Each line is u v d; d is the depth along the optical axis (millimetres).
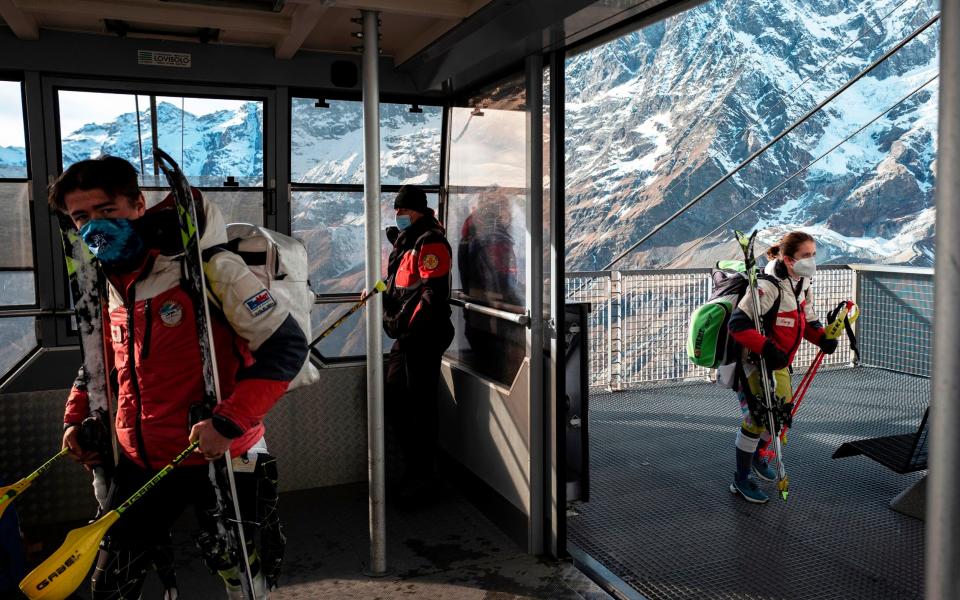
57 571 1983
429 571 3551
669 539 3975
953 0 1208
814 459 5285
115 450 2391
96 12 3430
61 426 4082
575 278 6980
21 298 3994
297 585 3416
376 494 3455
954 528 1271
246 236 2318
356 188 4590
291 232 4496
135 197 2125
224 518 2203
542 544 3740
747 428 4449
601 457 5332
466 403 4465
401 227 4375
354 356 4773
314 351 4672
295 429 4629
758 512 4336
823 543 3922
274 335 2186
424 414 4305
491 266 4109
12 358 4012
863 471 5031
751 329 4219
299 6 3432
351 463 4781
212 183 4309
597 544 3920
